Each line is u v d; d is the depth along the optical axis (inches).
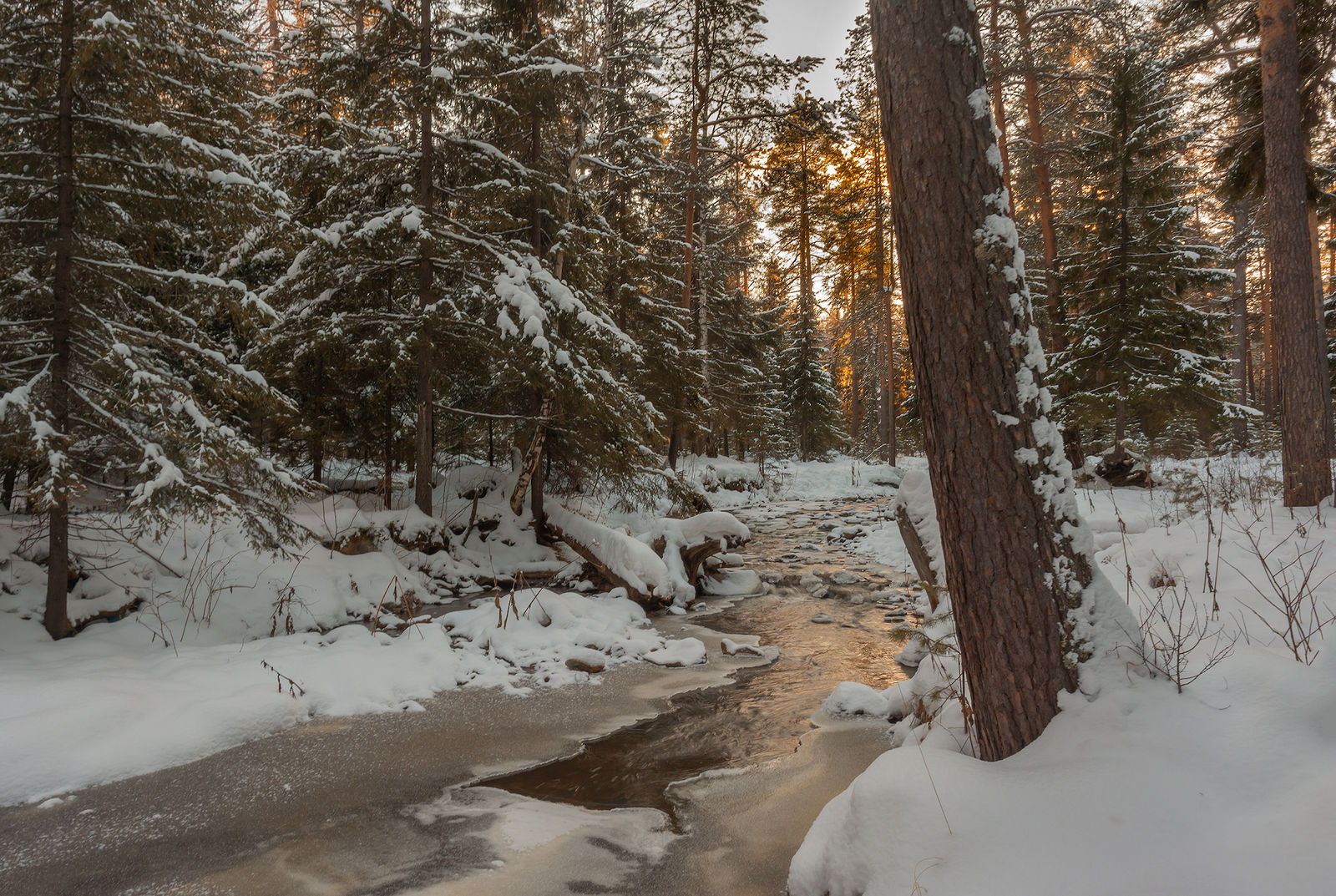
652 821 142.1
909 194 116.4
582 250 459.2
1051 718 109.3
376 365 415.5
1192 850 79.7
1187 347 601.3
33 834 132.6
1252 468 453.1
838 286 1222.3
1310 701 103.1
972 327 111.3
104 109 250.4
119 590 271.6
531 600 316.8
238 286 263.4
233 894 113.3
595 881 118.0
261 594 309.6
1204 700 106.4
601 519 552.7
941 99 112.3
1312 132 432.5
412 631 284.4
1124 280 590.6
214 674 214.1
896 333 1423.5
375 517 402.6
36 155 236.8
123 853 126.6
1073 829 87.7
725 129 725.3
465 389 511.8
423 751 180.9
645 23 608.4
